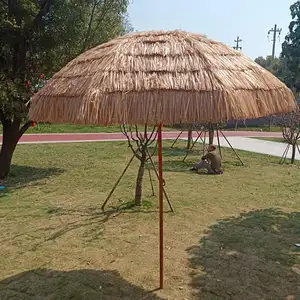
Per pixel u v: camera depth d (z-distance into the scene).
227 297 3.90
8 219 6.40
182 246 5.25
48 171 10.69
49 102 3.20
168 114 2.79
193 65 3.09
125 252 5.04
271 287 4.12
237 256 4.93
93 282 4.20
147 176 10.05
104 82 2.97
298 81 33.56
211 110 2.79
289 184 9.50
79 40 9.58
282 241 5.50
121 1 10.02
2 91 7.85
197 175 10.46
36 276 4.35
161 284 4.07
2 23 8.44
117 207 7.09
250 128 29.58
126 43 3.46
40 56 9.41
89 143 17.95
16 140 9.74
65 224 6.15
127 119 2.81
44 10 8.93
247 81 3.17
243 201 7.76
